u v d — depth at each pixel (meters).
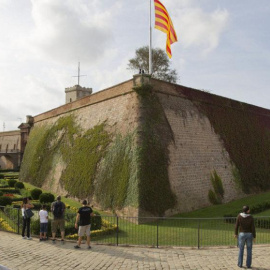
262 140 35.44
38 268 9.52
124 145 22.67
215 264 10.02
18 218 14.62
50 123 38.50
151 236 15.09
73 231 14.73
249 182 30.56
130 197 20.23
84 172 26.22
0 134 70.19
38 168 36.56
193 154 24.78
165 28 25.23
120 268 9.59
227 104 31.30
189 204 22.62
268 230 16.09
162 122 23.14
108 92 27.09
